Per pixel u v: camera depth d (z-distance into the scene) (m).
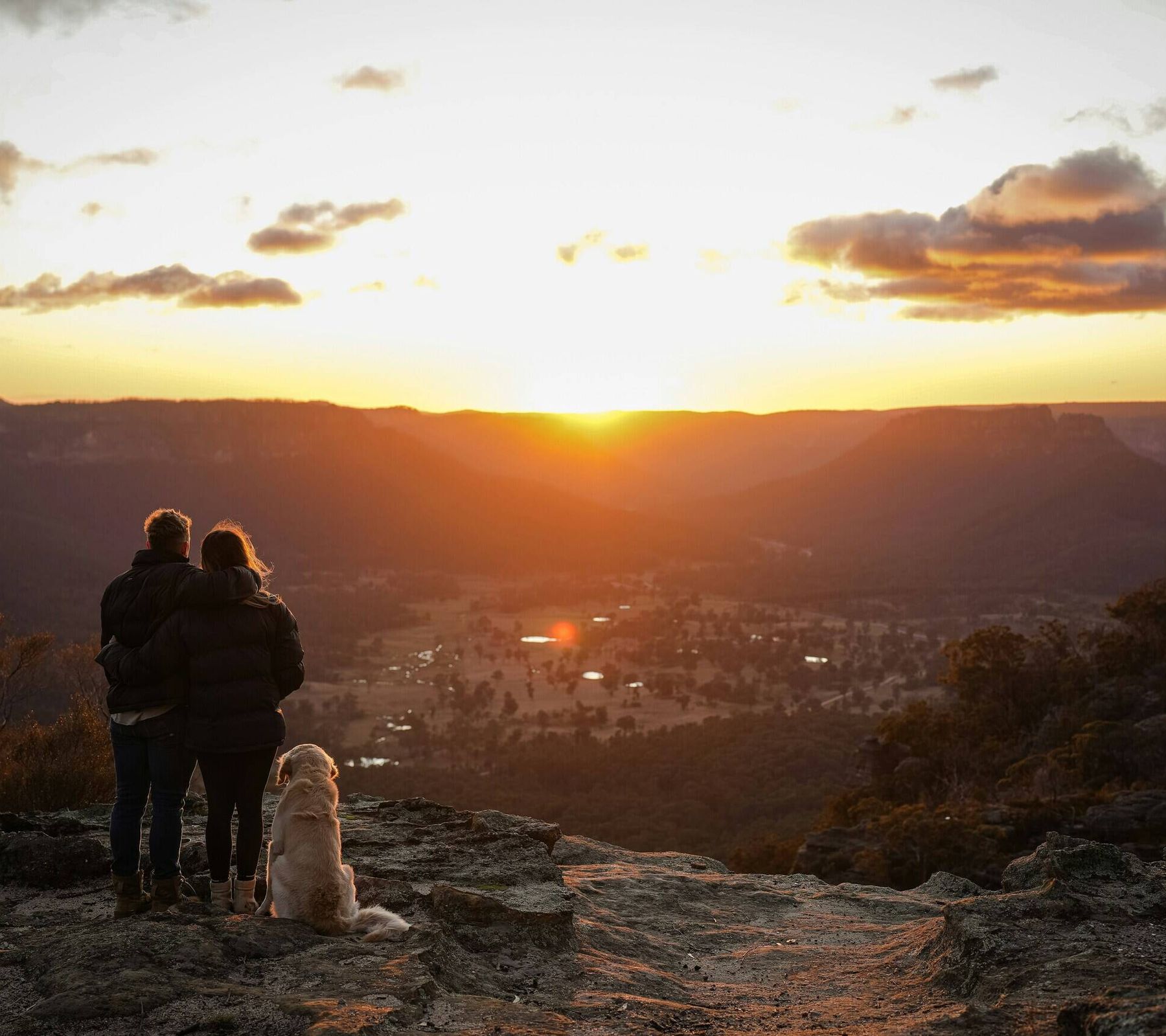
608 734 185.25
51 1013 3.56
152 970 3.95
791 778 119.69
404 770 143.25
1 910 5.59
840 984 5.21
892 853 33.91
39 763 10.58
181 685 4.96
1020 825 35.16
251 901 5.16
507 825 8.36
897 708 192.38
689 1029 4.25
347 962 4.27
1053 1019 3.71
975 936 4.73
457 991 4.43
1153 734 47.88
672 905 7.18
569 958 5.25
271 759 5.17
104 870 6.28
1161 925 4.78
